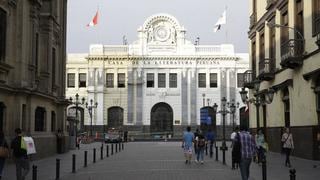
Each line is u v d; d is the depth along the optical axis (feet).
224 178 59.11
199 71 248.93
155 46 249.14
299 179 55.67
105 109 247.29
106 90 247.91
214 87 247.91
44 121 98.37
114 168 73.61
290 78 94.02
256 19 125.90
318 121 80.59
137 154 112.37
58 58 113.50
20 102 80.79
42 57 100.12
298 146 88.84
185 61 247.91
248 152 46.34
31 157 86.02
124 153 116.88
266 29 113.09
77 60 249.14
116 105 247.29
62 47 117.08
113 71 248.73
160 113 248.32
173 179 58.13
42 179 58.44
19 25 82.02
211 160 91.15
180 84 247.50
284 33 99.45
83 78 249.96
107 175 63.10
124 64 248.32
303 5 86.58
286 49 90.99
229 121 242.58
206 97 246.88
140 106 246.06
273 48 109.09
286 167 71.36
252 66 129.59
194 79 247.29
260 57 120.78
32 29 89.61
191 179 58.08
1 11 75.05
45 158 95.09
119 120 247.70
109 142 194.70
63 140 112.37
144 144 181.16
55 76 110.01
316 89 80.48
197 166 77.30
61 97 113.39
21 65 81.76
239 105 243.60
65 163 83.92
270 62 108.06
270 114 110.63
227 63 247.91
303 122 86.74
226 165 78.95
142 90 247.09
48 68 100.73
